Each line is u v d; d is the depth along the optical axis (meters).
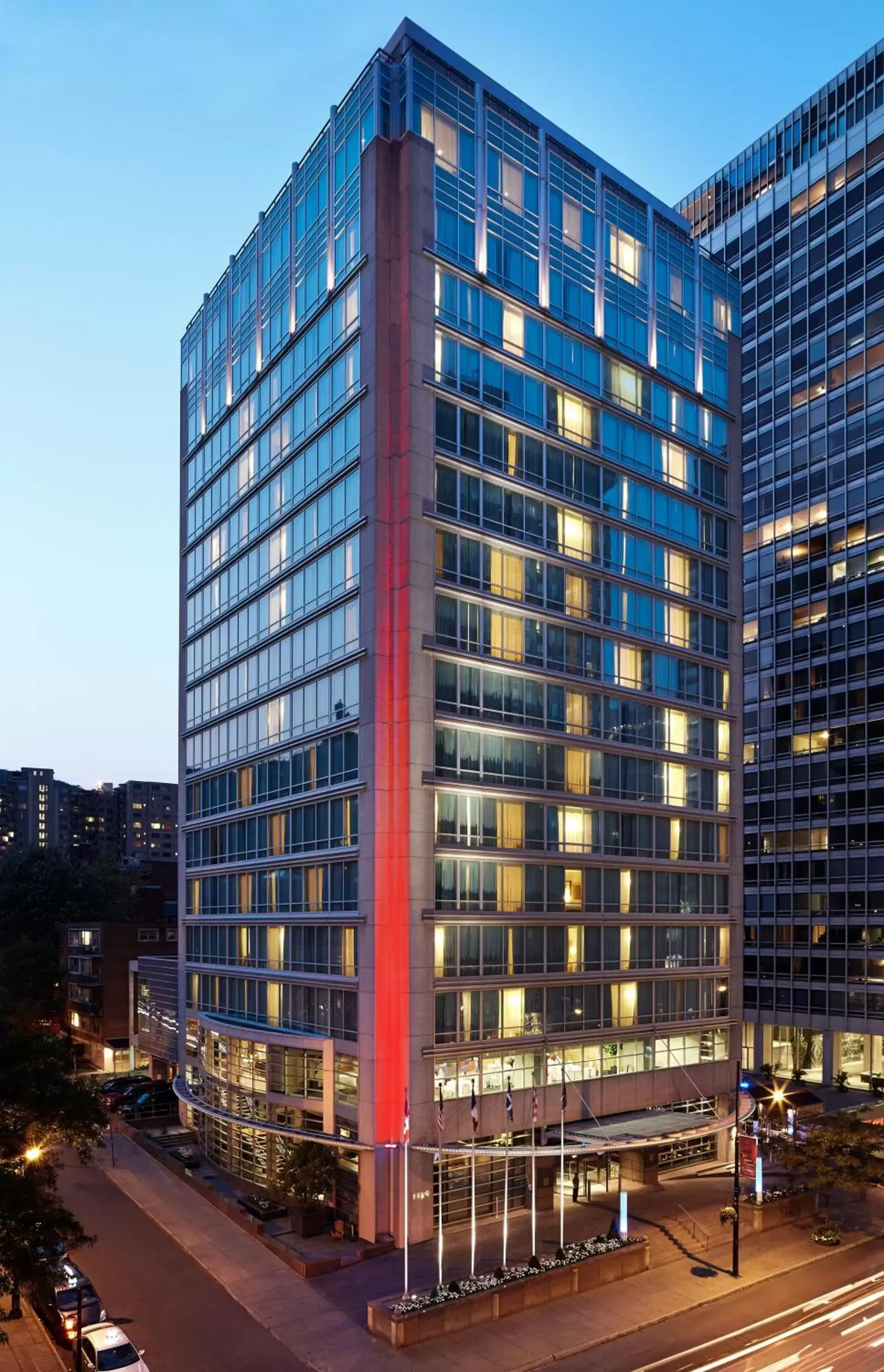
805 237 91.06
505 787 48.12
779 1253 41.34
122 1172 53.19
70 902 105.81
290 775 53.44
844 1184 44.59
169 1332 33.47
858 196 86.12
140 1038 77.19
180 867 66.56
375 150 48.16
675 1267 39.75
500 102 52.34
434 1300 34.12
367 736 45.97
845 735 83.31
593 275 56.34
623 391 57.50
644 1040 53.34
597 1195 49.47
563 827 51.28
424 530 46.56
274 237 58.31
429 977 44.06
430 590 46.47
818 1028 82.50
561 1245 39.47
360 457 47.97
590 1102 50.06
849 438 85.44
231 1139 52.59
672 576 59.44
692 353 62.31
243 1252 41.03
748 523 94.38
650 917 54.53
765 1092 66.00
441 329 48.09
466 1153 40.28
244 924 56.62
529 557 51.41
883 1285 38.03
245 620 60.38
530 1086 47.59
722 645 62.31
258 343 59.69
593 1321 34.59
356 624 47.69
